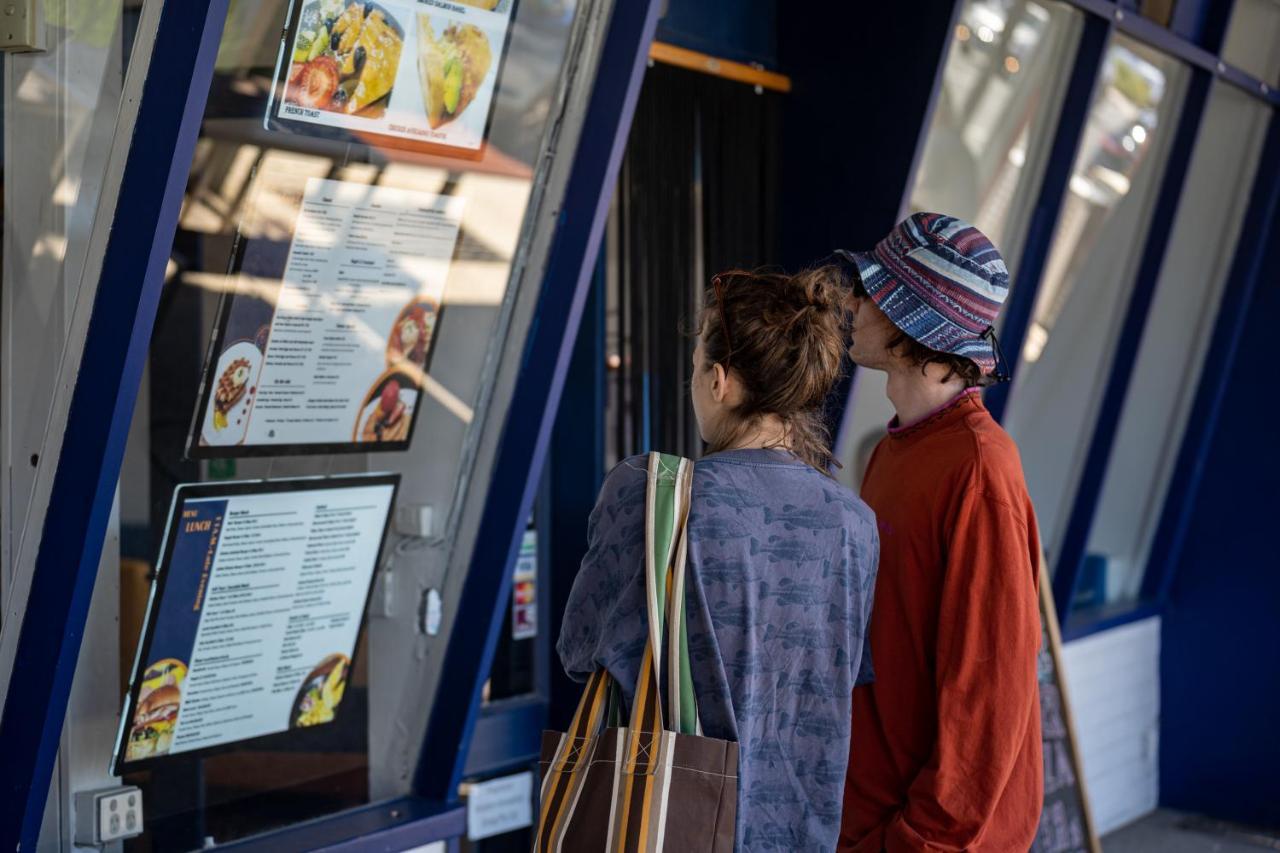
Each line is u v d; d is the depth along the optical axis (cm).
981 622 199
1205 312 522
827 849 170
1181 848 486
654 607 161
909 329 208
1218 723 524
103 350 192
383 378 251
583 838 158
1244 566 518
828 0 362
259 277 221
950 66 383
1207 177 507
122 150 188
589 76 258
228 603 236
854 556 174
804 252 373
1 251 201
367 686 274
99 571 217
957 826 195
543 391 266
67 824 220
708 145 353
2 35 194
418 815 273
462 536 276
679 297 346
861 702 214
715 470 169
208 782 244
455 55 234
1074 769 288
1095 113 436
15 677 203
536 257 266
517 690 348
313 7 207
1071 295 456
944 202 399
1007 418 433
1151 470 532
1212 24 465
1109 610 512
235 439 229
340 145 224
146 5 184
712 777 158
